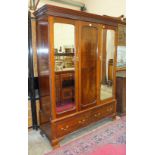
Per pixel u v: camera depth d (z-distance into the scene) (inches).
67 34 80.0
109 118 117.8
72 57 84.7
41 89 92.4
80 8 167.8
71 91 87.9
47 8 70.4
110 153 49.5
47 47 76.0
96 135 94.5
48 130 84.7
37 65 94.7
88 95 95.0
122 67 136.6
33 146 85.0
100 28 94.7
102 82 102.9
